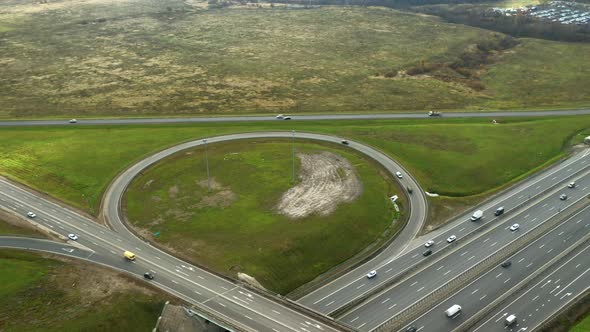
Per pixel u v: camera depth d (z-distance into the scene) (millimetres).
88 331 84062
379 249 109875
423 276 101375
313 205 123688
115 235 112188
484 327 88312
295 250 106312
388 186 135000
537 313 91562
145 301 90750
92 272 98875
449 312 89938
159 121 179125
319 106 194625
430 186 135375
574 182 136250
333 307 93000
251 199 126625
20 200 127125
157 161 147125
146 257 103750
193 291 92375
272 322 82688
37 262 102125
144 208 123500
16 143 159625
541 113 187750
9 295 92125
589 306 93562
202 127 172500
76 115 186000
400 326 87500
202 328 86000
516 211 124062
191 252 105562
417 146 156625
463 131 168250
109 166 144375
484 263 102938
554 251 108562
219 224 115750
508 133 167000
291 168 142625
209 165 144750
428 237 114312
